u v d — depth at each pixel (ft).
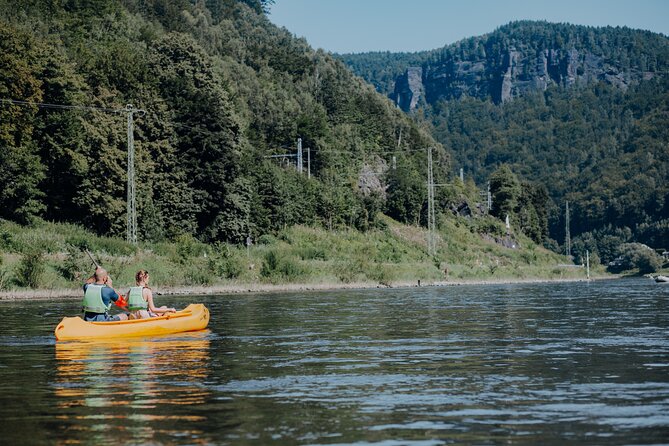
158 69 319.47
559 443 37.06
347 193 408.26
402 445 36.81
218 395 48.67
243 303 151.84
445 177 602.44
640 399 47.09
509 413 43.47
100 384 52.65
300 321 104.99
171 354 68.64
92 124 258.98
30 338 81.92
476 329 92.94
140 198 264.72
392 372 57.98
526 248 568.41
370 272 285.43
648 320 106.83
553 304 150.82
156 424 40.81
